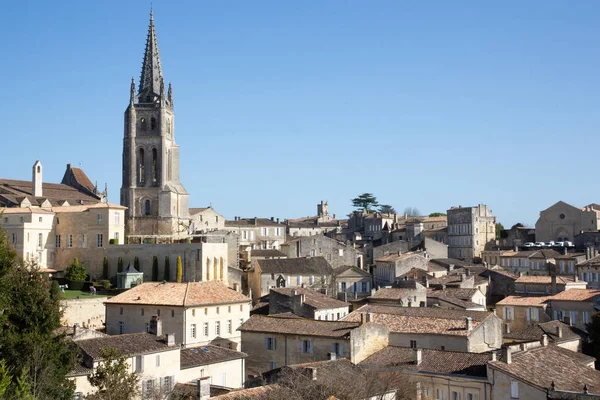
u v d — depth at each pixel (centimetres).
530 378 6562
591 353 9619
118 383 6066
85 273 13712
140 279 13538
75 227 14362
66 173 18012
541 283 13150
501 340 9006
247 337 8956
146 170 17050
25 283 6297
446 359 7419
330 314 11025
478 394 6825
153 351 7269
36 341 5984
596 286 14300
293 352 8512
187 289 10219
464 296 11744
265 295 13912
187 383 7350
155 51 17562
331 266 15600
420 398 7106
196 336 9800
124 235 15275
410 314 9388
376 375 6631
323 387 6128
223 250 14150
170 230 16725
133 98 17212
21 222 13838
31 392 5609
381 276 15762
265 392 6106
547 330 9681
